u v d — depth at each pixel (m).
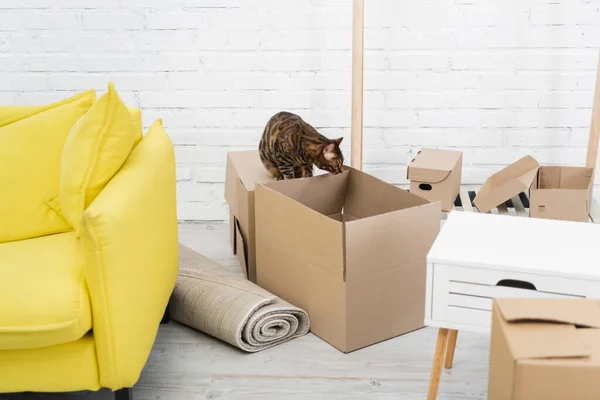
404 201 2.14
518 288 1.50
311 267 2.03
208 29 2.80
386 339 2.06
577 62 2.77
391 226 1.93
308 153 2.30
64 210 1.80
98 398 1.85
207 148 2.95
